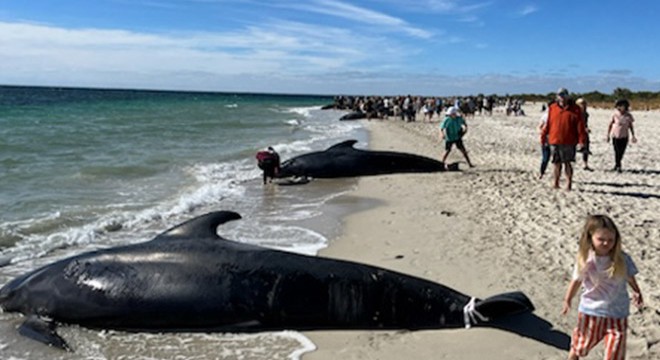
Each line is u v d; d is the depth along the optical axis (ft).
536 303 20.63
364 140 89.76
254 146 77.92
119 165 54.60
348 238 29.94
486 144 79.61
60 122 111.14
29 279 21.70
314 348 18.12
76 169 51.19
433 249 27.25
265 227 32.53
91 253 22.07
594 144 74.33
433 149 73.77
